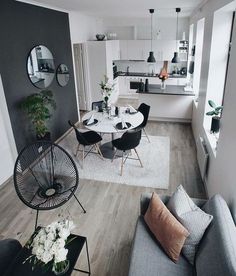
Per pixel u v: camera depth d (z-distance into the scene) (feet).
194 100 18.98
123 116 14.69
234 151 7.07
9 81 11.94
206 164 11.27
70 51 18.43
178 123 20.39
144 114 15.79
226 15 10.85
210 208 6.63
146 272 6.06
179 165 13.78
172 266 6.26
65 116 18.24
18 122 12.84
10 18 11.69
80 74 22.97
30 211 10.50
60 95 17.21
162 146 15.93
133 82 27.40
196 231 6.29
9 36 11.71
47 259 4.98
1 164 12.21
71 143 16.74
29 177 10.12
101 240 8.89
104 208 10.52
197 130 15.53
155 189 11.69
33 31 13.52
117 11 18.38
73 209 10.52
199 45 18.12
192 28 21.49
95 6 14.98
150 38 26.30
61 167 10.44
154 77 26.27
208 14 12.51
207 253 5.74
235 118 7.14
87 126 13.43
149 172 13.01
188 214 6.56
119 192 11.54
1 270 6.33
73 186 9.41
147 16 23.89
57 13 15.98
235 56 7.38
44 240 5.16
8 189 12.06
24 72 13.01
